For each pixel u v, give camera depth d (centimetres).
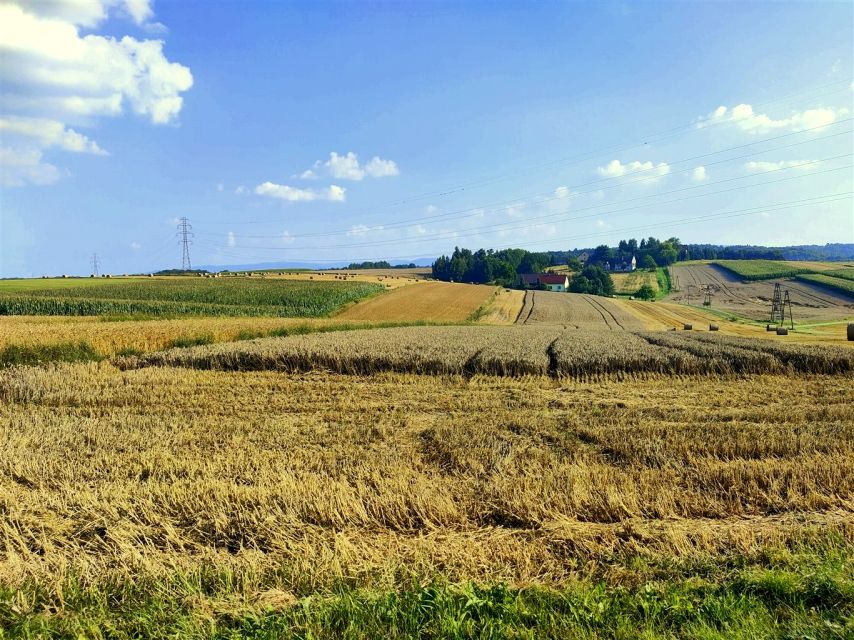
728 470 647
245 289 6475
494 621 372
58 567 467
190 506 564
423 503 563
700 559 468
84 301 4647
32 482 648
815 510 573
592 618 379
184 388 1261
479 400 1170
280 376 1459
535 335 2570
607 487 598
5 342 1773
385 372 1484
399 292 7244
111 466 699
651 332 3275
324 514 548
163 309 4831
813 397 1205
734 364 1555
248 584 432
